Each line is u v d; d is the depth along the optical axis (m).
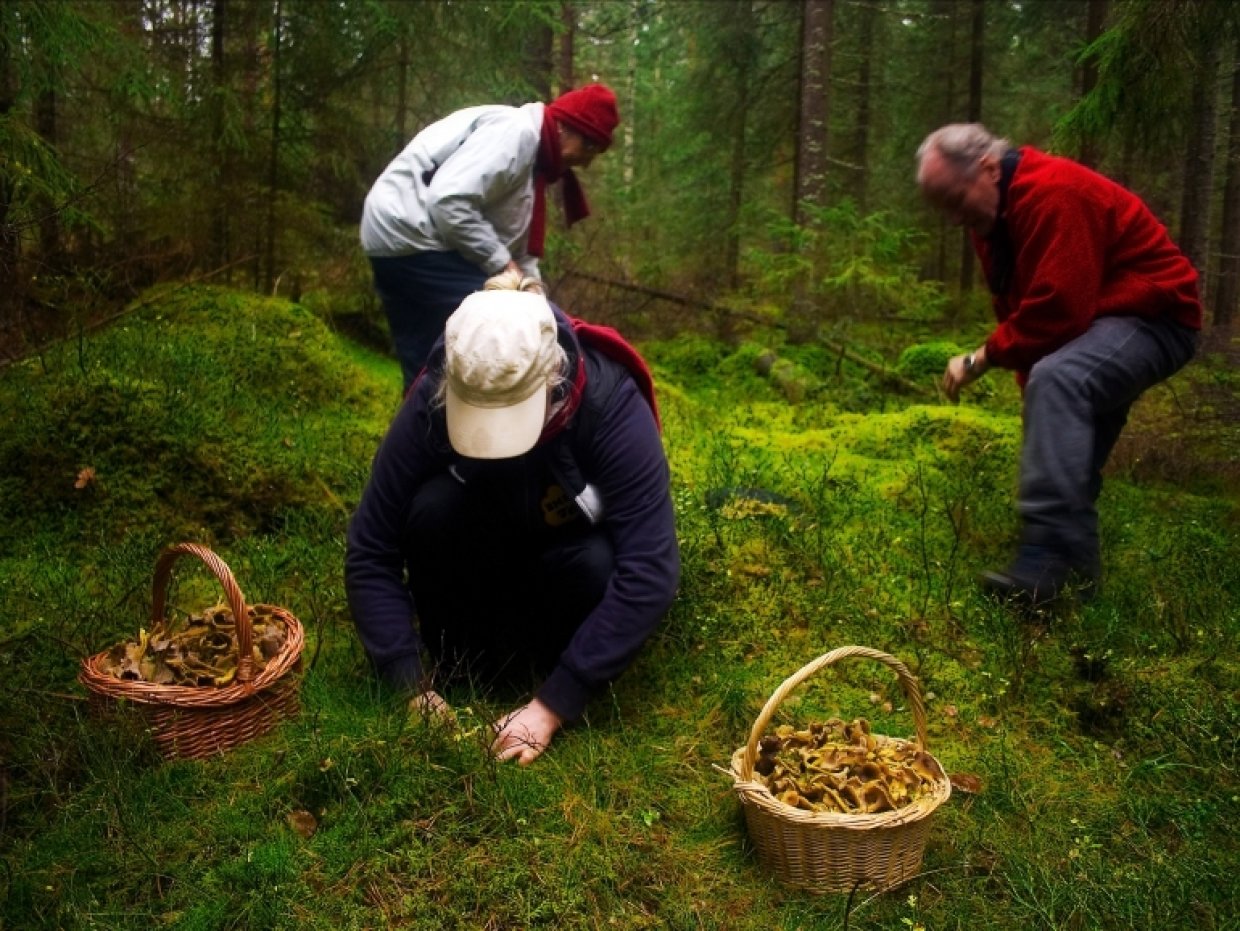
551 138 4.32
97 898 2.12
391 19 6.44
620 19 11.87
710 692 3.06
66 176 4.69
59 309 5.12
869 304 9.60
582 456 2.75
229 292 5.74
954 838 2.44
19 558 3.67
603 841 2.35
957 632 3.46
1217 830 2.50
